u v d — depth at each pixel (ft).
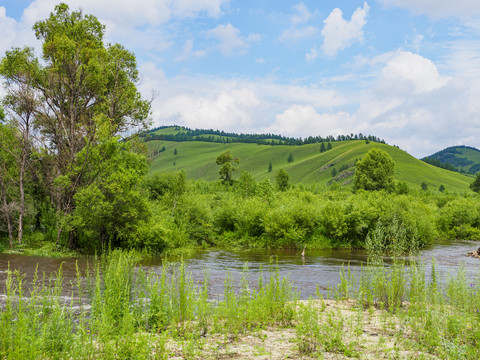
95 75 108.06
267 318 30.07
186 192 146.72
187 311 28.07
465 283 31.40
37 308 22.98
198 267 74.38
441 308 28.68
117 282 26.68
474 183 497.05
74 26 114.52
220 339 25.23
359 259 92.32
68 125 106.52
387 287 35.70
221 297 43.21
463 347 21.56
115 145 97.45
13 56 103.91
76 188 95.14
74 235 94.79
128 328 21.07
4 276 53.72
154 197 161.68
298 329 26.16
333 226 124.47
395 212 124.36
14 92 97.04
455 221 173.58
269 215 126.31
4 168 99.71
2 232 103.65
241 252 108.06
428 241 134.92
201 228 126.31
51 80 104.27
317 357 21.57
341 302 39.40
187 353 21.40
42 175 111.75
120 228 93.91
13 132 101.24
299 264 81.56
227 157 376.27
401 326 27.89
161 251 98.68
